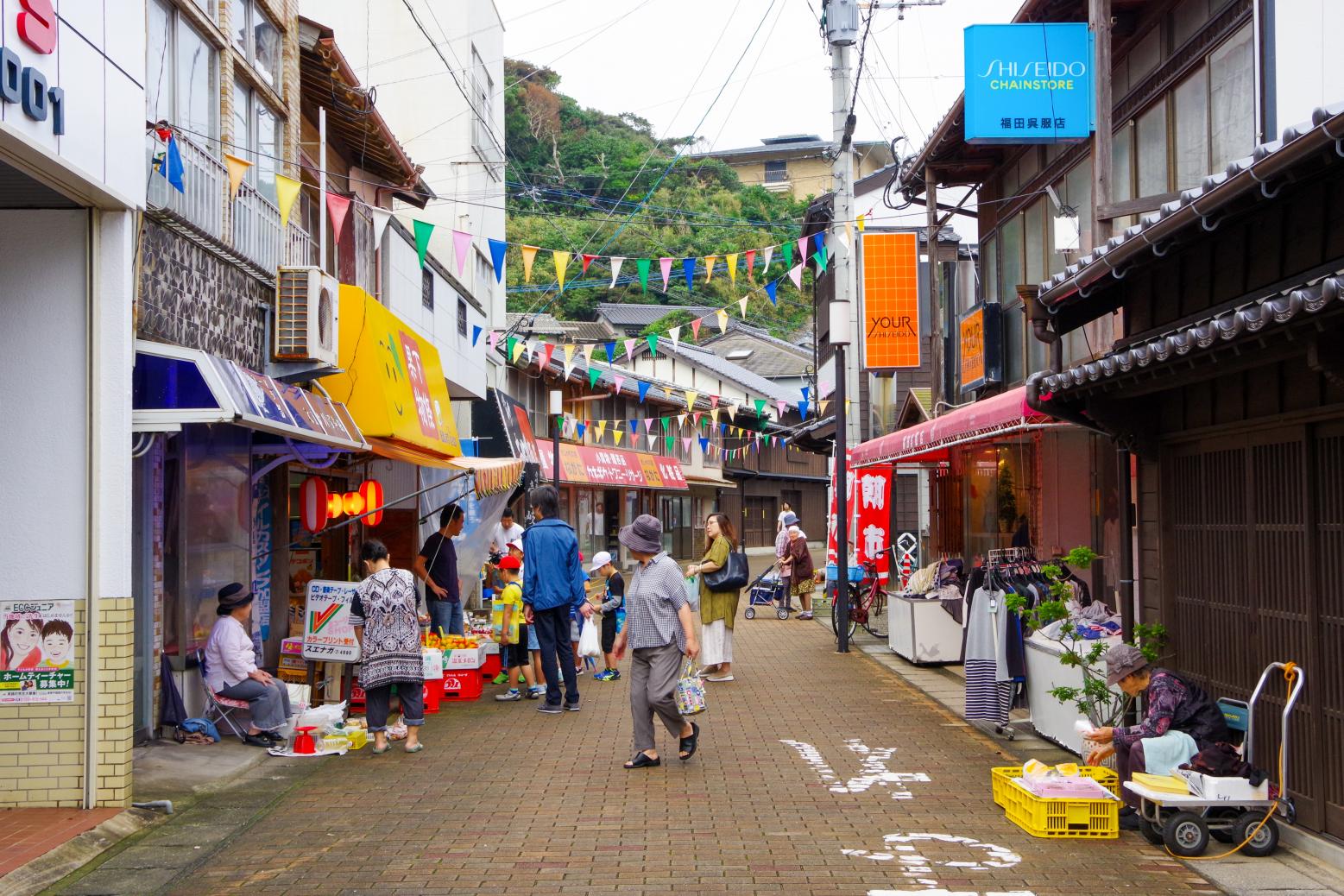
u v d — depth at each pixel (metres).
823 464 60.09
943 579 14.95
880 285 18.50
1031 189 15.73
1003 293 16.89
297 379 11.08
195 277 9.16
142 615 9.06
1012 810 7.23
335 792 8.02
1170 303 7.93
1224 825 6.57
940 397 18.30
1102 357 8.14
